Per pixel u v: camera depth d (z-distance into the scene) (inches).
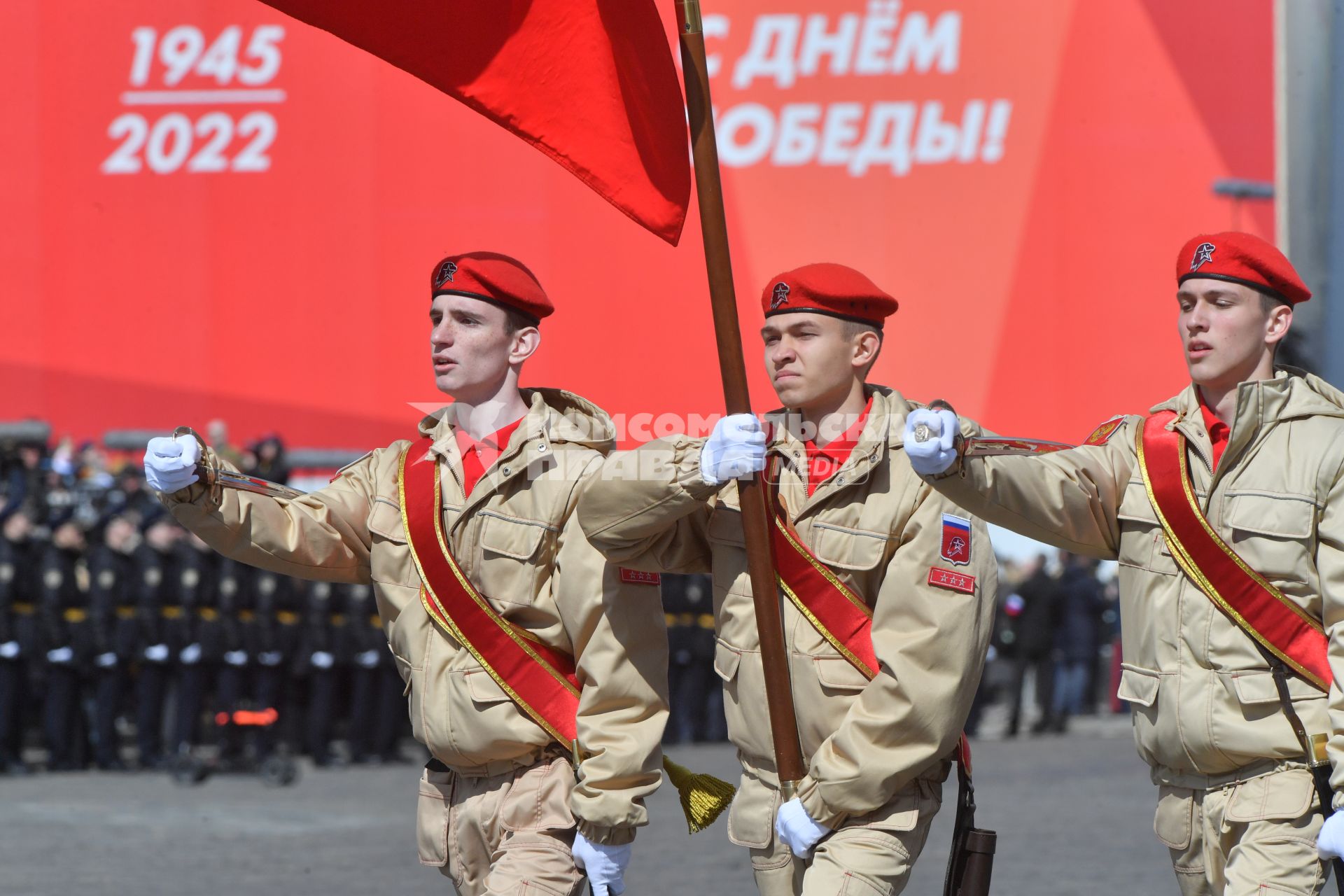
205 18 1309.1
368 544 355.9
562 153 338.3
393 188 1298.0
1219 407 315.9
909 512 315.0
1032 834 731.4
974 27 1309.1
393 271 1301.7
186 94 1311.5
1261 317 307.9
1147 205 1302.9
